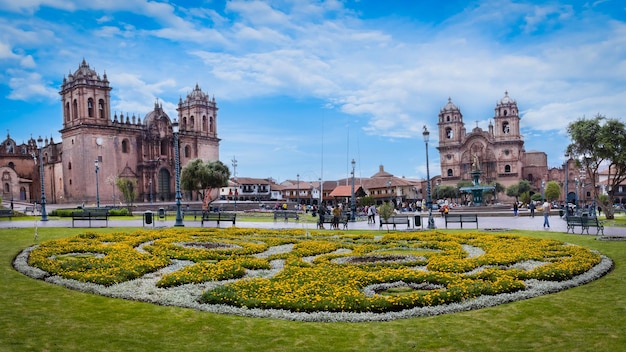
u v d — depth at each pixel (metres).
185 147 116.38
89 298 13.16
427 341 9.80
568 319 11.03
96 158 98.69
